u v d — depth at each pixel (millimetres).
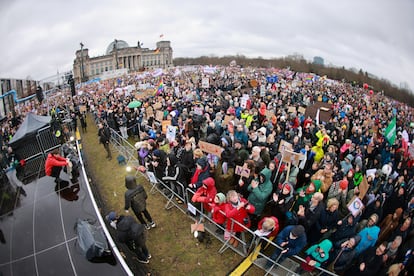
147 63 119812
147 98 20859
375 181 8078
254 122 12078
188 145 8172
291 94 26328
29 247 7195
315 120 14383
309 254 5137
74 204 8758
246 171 6711
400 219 6078
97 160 12453
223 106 17141
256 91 27062
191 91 22969
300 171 8117
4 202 9508
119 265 6117
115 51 106188
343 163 7891
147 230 7285
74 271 6188
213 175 7910
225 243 6383
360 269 4812
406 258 4961
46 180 10609
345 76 76688
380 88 56938
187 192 8125
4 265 6746
